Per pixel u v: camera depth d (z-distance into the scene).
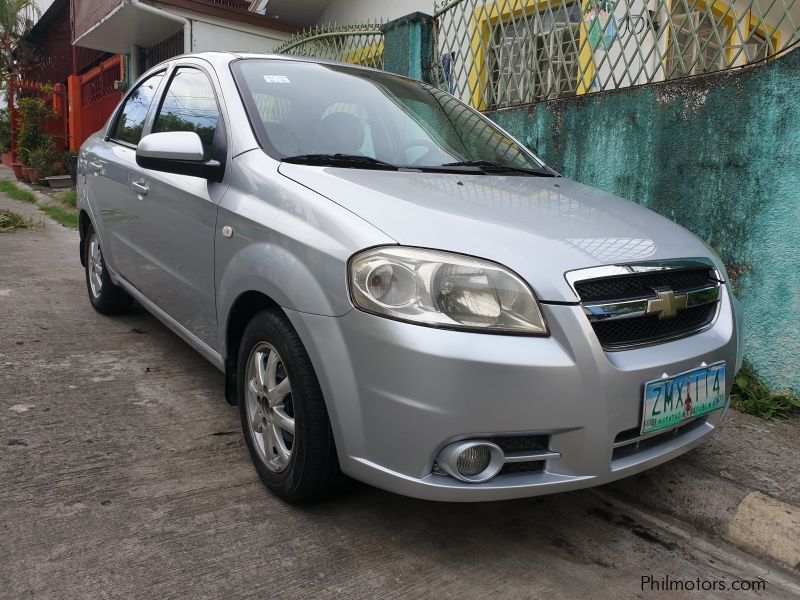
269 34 9.33
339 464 2.10
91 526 2.17
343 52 6.37
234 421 3.02
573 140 4.30
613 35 4.09
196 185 2.85
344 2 8.90
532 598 2.01
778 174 3.39
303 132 2.77
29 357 3.64
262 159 2.56
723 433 3.10
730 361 2.37
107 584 1.91
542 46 4.52
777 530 2.34
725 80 3.55
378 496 2.50
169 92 3.54
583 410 1.92
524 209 2.35
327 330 2.03
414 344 1.85
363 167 2.61
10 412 2.95
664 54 3.89
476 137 3.38
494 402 1.85
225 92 2.90
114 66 12.08
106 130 4.38
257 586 1.95
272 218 2.32
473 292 1.89
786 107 3.33
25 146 13.48
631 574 2.19
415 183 2.45
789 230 3.38
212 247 2.68
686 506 2.54
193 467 2.60
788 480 2.67
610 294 2.05
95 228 4.20
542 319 1.91
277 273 2.21
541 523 2.44
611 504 2.62
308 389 2.14
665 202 3.86
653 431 2.08
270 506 2.38
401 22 5.48
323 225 2.13
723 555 2.34
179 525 2.22
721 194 3.62
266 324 2.31
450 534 2.30
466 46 5.11
